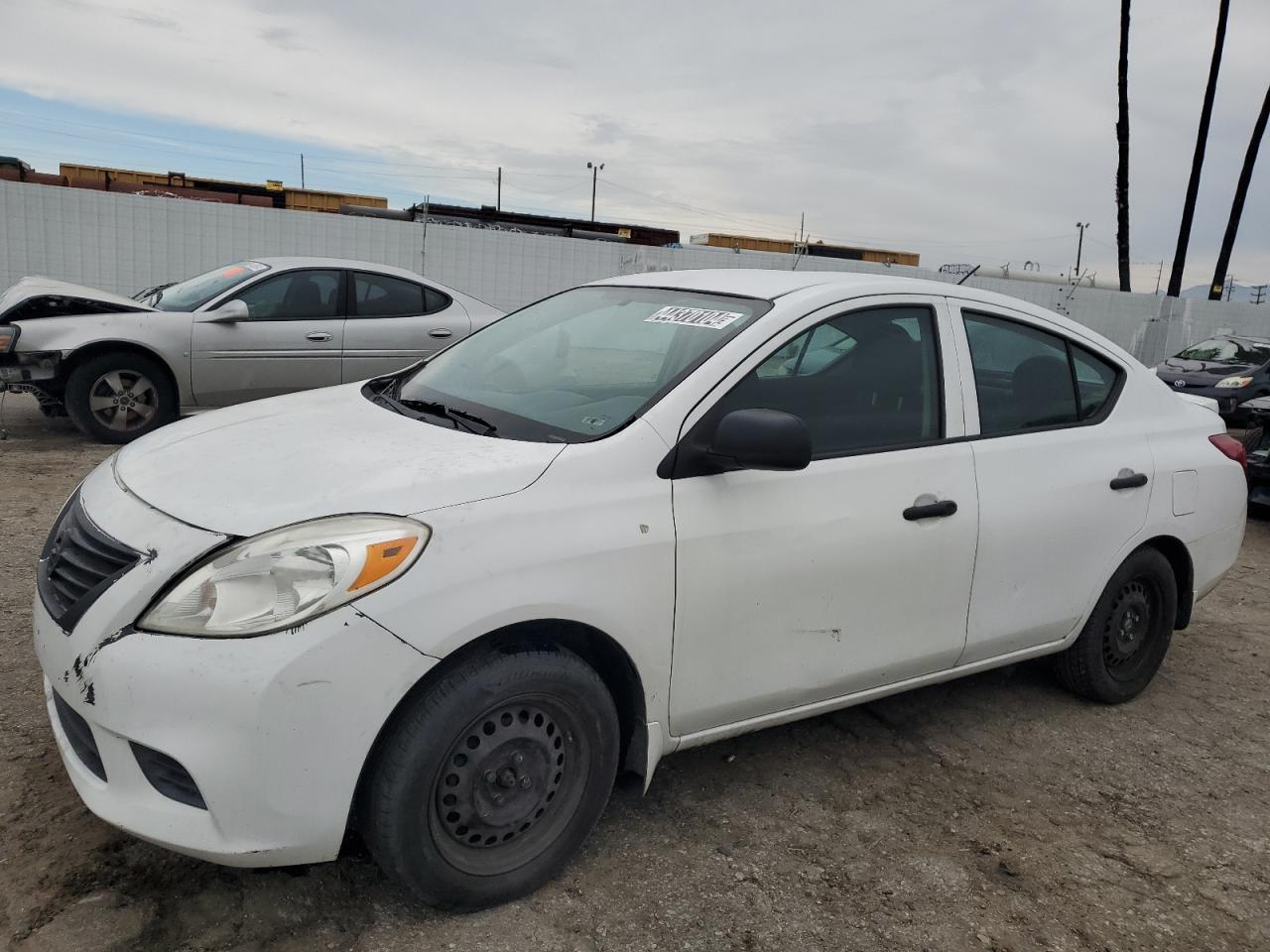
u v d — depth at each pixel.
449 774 2.38
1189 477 4.10
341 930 2.39
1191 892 2.86
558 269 18.94
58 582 2.43
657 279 3.64
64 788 2.88
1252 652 5.04
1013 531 3.43
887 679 3.25
